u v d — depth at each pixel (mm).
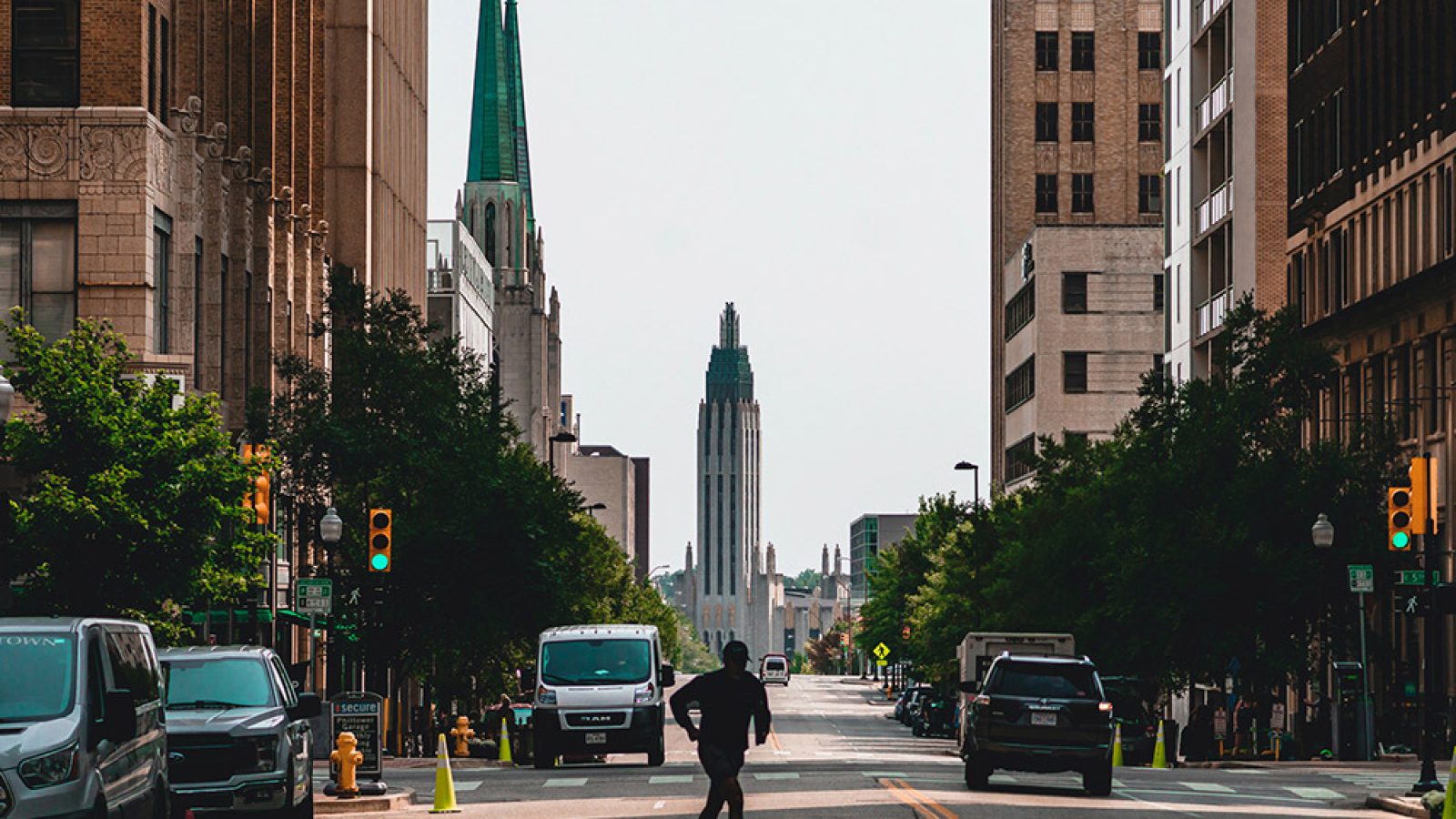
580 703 114188
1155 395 147250
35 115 116062
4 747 43625
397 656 136750
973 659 149500
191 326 125938
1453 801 70938
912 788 86125
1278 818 75250
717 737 53312
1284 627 137375
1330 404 174625
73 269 116125
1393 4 159250
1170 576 135625
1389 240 161125
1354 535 136750
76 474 87562
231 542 90625
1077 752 84625
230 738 62594
